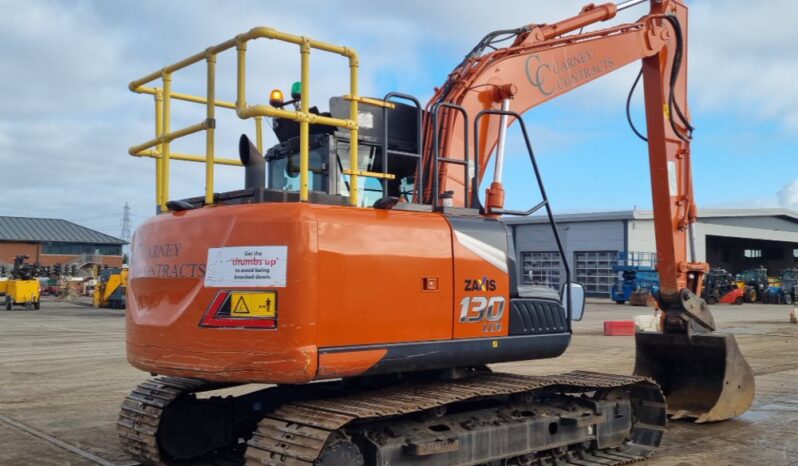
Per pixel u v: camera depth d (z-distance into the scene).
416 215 5.32
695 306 8.41
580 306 6.62
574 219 46.72
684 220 8.59
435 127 5.75
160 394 5.84
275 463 4.56
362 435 4.98
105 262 66.00
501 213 5.99
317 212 4.75
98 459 6.70
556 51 7.86
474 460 5.47
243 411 6.30
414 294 5.11
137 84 6.07
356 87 5.23
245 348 4.65
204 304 4.87
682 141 8.69
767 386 11.21
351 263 4.80
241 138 5.19
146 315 5.29
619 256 42.03
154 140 5.85
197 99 6.08
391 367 4.98
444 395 5.29
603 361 13.84
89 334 19.94
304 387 6.09
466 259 5.47
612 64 8.33
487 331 5.59
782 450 7.27
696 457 6.99
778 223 55.44
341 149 5.85
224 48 5.14
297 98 6.34
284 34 4.84
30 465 6.51
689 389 8.61
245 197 5.08
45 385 10.94
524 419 5.93
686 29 9.03
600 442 6.63
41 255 63.03
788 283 43.25
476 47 7.40
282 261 4.62
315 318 4.59
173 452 5.82
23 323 24.33
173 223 5.25
